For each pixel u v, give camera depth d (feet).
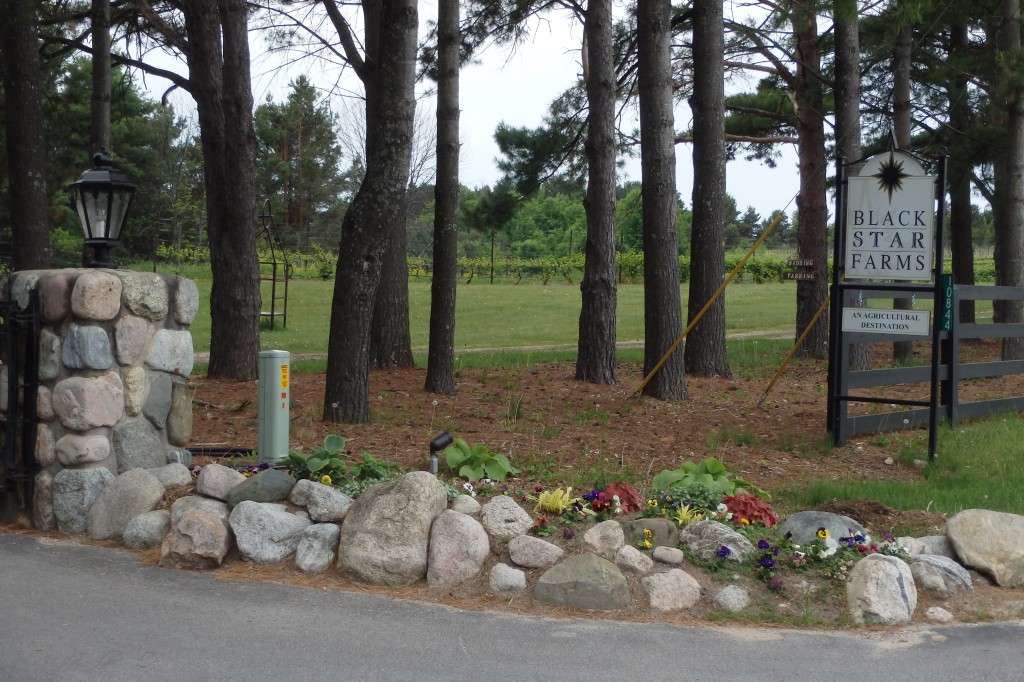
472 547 18.95
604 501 20.81
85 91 86.43
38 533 21.59
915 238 31.71
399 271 51.72
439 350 42.60
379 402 38.70
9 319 21.65
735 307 116.26
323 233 182.80
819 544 19.16
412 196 150.41
